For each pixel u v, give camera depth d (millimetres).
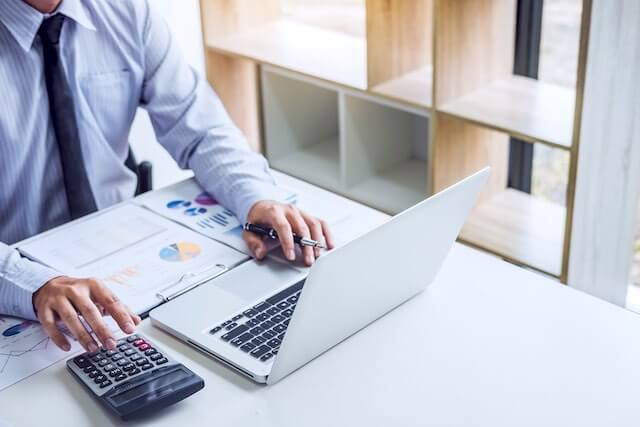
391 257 1387
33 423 1277
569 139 2365
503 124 2480
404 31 2766
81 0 1955
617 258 2455
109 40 2008
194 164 1965
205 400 1315
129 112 2102
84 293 1446
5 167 1937
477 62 2662
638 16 2135
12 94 1893
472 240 2654
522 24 2758
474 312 1515
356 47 3100
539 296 1560
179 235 1731
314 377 1360
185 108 2045
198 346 1417
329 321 1355
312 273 1227
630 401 1305
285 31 3256
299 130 3361
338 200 1855
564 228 2459
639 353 1406
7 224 2002
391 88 2754
